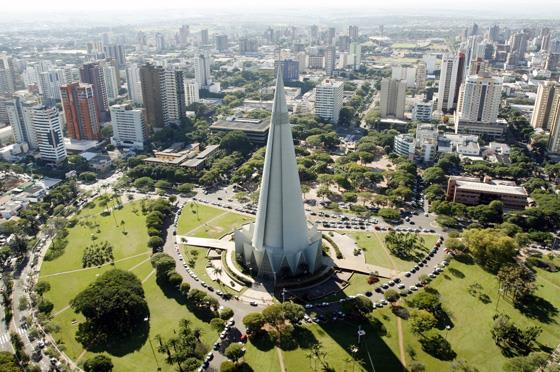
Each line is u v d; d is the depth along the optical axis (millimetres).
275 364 152375
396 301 183625
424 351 157375
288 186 192000
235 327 170500
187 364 149000
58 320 177375
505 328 160250
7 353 153875
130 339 165750
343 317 175250
